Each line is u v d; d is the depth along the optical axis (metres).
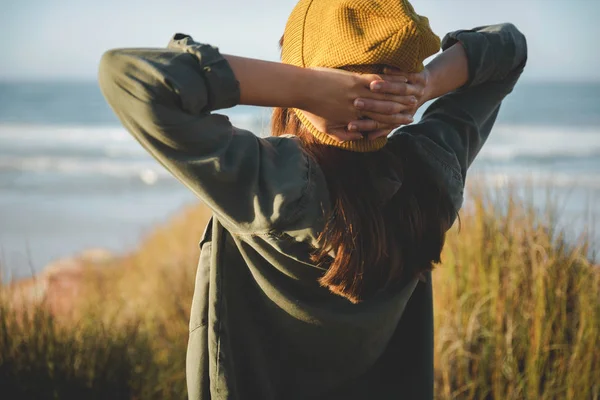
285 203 0.98
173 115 0.90
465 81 1.25
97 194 20.23
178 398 2.97
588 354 2.33
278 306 1.14
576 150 23.39
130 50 0.92
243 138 0.99
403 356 1.34
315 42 1.03
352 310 1.16
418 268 1.15
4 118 47.50
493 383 2.52
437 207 1.14
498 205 3.04
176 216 10.51
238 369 1.16
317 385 1.22
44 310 3.09
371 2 0.99
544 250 2.64
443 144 1.19
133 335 3.25
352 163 1.05
